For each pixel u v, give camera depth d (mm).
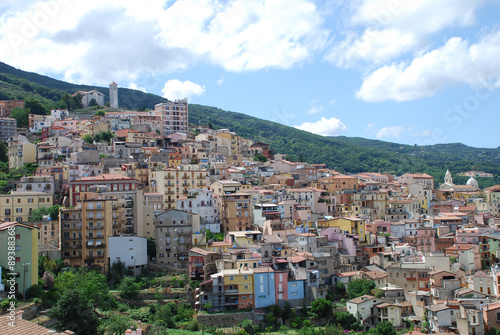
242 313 165000
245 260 179500
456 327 146250
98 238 190125
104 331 138250
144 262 192125
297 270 179125
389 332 149125
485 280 173625
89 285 156875
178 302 171000
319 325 164500
